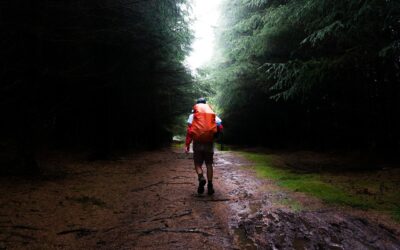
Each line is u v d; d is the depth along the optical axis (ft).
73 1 19.57
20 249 10.28
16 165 24.35
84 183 20.98
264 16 35.40
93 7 21.48
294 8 28.53
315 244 11.22
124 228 12.63
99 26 23.84
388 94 31.45
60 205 15.43
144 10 25.29
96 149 33.81
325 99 41.98
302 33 33.12
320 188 19.15
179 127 76.95
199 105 19.69
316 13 26.45
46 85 26.00
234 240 11.58
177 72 40.22
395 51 21.67
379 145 34.76
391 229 12.36
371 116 34.96
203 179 18.34
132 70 31.91
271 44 37.83
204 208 15.67
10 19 17.99
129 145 55.06
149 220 13.69
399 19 21.33
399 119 31.86
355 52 25.62
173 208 15.65
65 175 23.31
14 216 13.33
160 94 46.01
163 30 28.43
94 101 33.60
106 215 14.30
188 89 50.26
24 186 18.72
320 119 47.09
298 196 17.47
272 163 34.96
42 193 17.40
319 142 49.52
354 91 35.12
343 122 41.91
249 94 56.34
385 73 29.68
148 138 59.41
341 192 18.19
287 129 60.34
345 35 24.66
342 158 36.11
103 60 29.14
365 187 19.31
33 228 12.13
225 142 95.91
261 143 74.95
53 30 20.29
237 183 22.62
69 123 40.55
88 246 10.80
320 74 27.68
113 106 36.47
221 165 34.14
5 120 28.19
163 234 12.01
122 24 25.30
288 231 12.39
